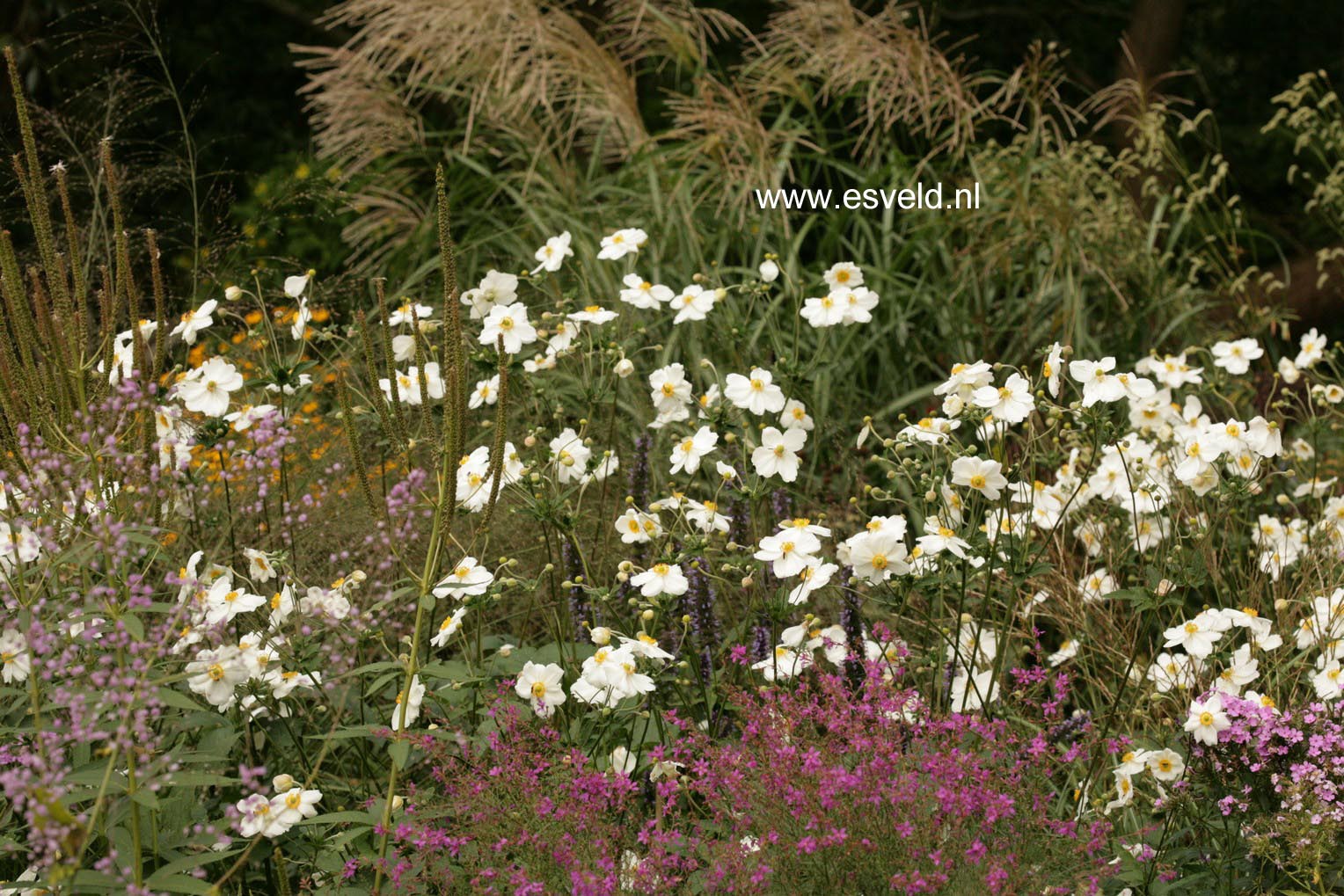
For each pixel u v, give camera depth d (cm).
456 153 637
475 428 397
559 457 320
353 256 646
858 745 249
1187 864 277
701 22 684
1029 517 326
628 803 264
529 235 585
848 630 311
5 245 248
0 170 535
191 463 346
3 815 254
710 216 586
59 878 198
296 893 275
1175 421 410
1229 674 300
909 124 637
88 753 251
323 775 298
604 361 351
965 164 661
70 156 561
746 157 614
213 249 524
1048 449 440
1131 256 612
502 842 243
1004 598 382
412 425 400
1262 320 641
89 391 268
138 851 230
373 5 670
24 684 270
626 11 691
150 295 550
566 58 648
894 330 543
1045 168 635
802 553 293
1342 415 448
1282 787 267
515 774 253
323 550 358
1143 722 343
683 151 601
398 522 344
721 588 365
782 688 281
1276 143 1094
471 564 285
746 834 251
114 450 250
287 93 1077
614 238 398
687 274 523
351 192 653
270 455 308
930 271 575
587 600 317
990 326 566
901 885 229
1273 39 1226
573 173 642
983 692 320
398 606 337
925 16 1068
